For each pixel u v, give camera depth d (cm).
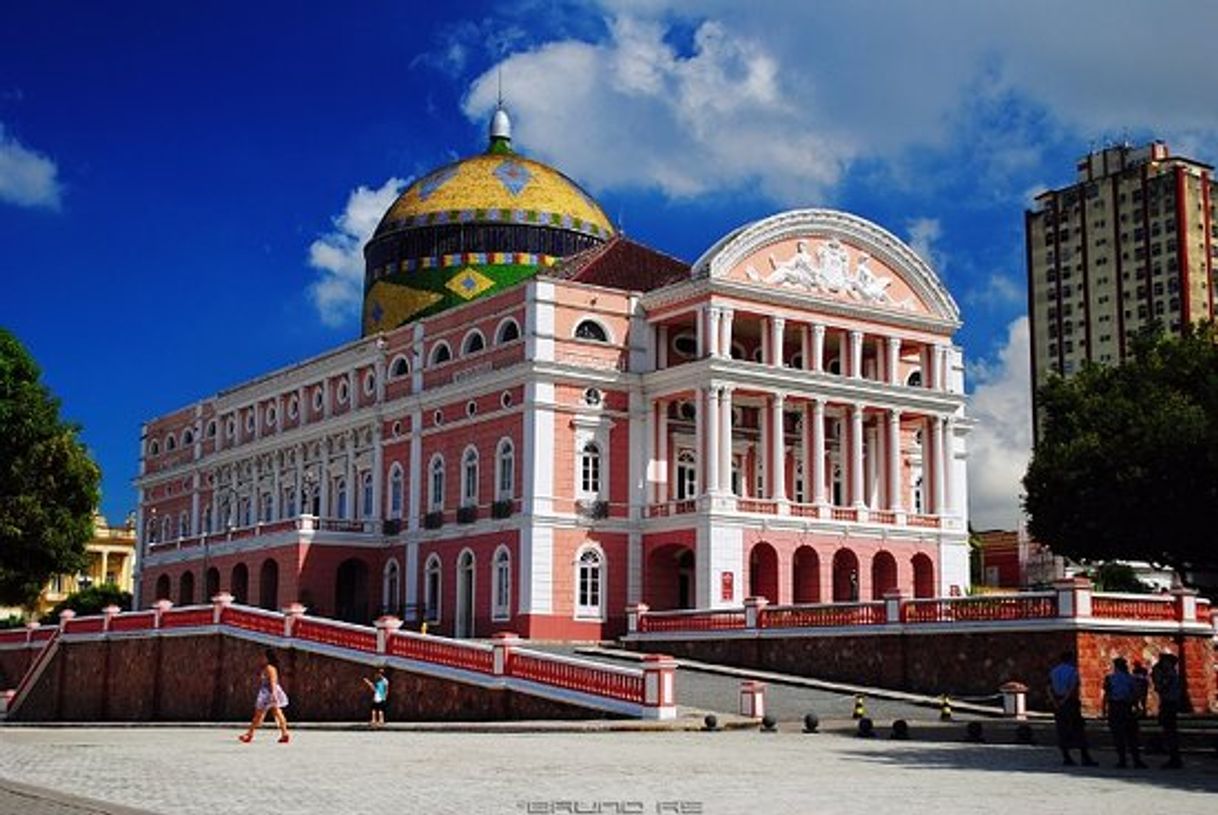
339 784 2188
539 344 6144
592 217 7994
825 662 4844
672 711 3625
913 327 6675
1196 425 4941
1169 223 13162
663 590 6297
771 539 6094
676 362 6525
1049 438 5816
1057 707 2659
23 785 2161
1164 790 2169
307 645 4809
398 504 7000
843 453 6488
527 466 6084
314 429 7662
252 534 7450
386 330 7806
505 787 2127
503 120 8481
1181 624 4241
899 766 2517
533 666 3978
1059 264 14012
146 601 8619
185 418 9256
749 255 6253
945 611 4466
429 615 6644
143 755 2855
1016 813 1848
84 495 6462
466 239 7694
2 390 6328
